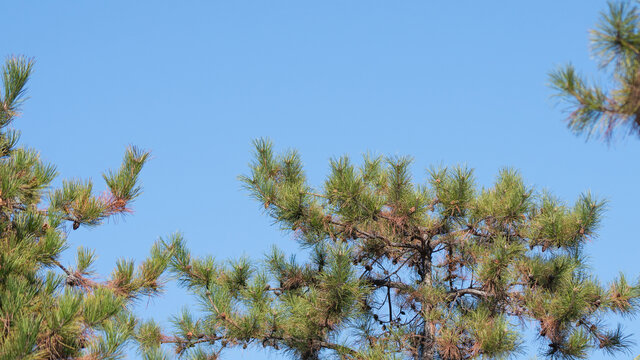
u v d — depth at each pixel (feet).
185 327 37.55
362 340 38.86
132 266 31.27
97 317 25.58
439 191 36.47
